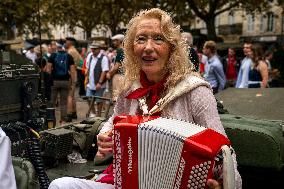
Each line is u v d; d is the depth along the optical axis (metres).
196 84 2.60
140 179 2.32
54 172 3.85
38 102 4.04
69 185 2.61
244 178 3.72
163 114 2.63
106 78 9.69
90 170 3.87
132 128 2.30
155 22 2.70
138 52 2.73
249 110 4.52
